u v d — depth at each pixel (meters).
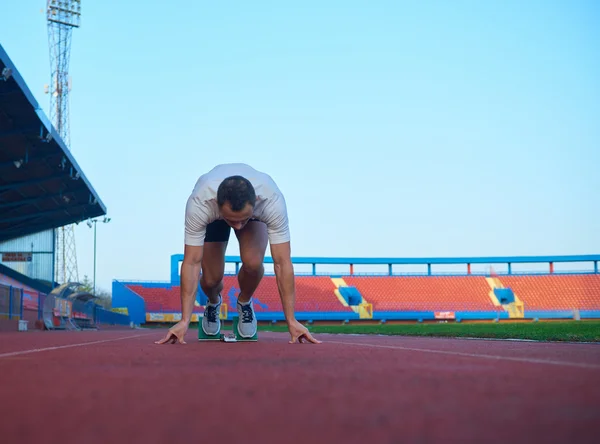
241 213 4.33
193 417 1.17
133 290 52.06
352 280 54.31
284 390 1.59
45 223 34.28
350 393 1.51
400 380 1.79
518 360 2.65
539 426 1.01
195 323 49.97
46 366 2.52
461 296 52.69
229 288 51.59
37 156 21.78
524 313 50.69
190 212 4.75
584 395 1.41
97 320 36.69
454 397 1.40
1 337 9.77
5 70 14.78
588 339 7.35
